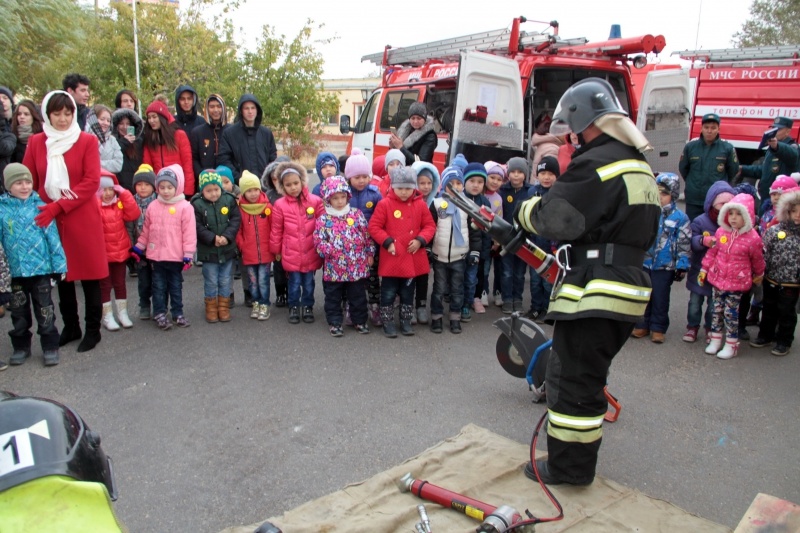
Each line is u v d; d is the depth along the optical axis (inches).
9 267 174.1
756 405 167.2
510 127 295.6
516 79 294.0
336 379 177.8
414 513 112.1
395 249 202.1
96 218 187.0
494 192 234.5
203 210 214.8
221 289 222.2
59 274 183.0
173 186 206.4
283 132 551.8
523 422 154.3
